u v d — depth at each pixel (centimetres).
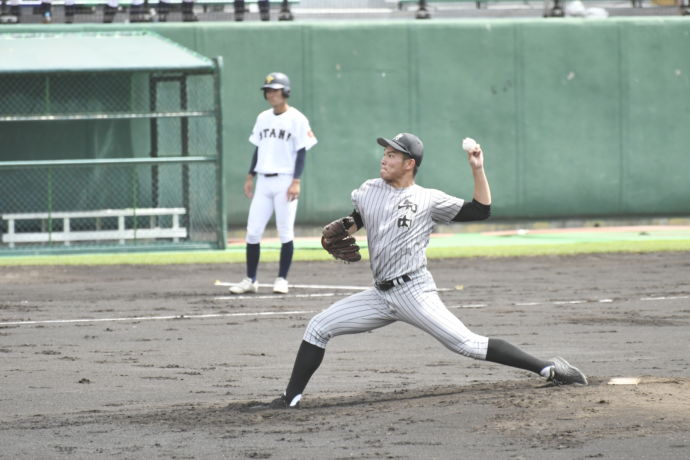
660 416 2275
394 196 2514
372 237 2527
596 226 8744
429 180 8419
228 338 3875
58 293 5228
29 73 6788
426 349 3619
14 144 7688
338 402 2627
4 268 6338
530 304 4734
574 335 3862
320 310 4594
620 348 3556
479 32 8444
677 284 5434
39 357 3494
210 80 7969
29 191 7719
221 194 7194
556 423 2247
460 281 5603
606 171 8669
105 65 6906
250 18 8806
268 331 4038
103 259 6731
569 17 8944
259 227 5150
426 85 8388
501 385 2752
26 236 7338
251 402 2644
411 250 2514
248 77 8156
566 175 8612
